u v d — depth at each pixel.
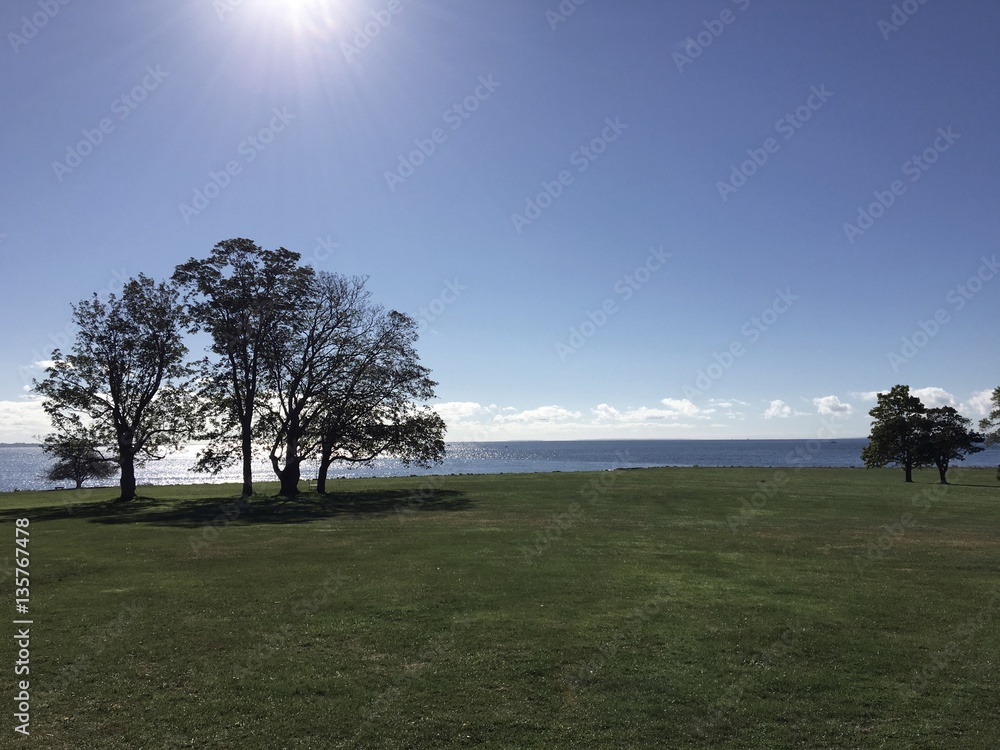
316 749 8.02
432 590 15.64
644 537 24.69
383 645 11.66
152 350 45.75
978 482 63.09
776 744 8.16
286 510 36.38
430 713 8.99
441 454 51.03
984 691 9.83
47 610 13.95
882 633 12.48
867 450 67.50
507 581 16.64
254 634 12.29
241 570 18.22
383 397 49.72
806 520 30.38
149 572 18.00
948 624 13.10
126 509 38.22
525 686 9.88
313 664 10.76
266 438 48.16
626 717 8.88
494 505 37.66
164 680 10.09
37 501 44.62
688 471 69.00
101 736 8.28
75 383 44.75
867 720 8.84
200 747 8.04
